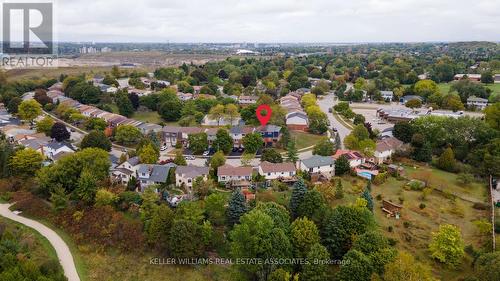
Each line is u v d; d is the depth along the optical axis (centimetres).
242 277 5950
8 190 8594
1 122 12938
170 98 15425
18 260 5947
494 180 9038
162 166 8619
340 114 15425
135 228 7031
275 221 6400
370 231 6050
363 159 9819
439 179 8862
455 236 6234
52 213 7769
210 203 7081
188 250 6372
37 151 9481
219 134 10662
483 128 10500
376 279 5091
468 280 5341
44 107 15362
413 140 10475
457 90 18088
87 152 8638
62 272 6150
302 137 12231
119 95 15988
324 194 7769
